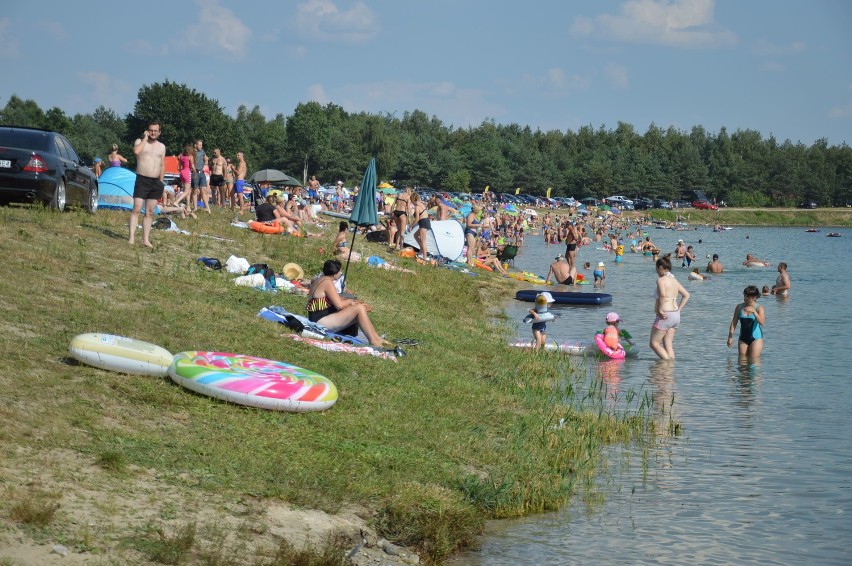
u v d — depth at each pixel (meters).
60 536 5.51
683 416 12.48
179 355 9.38
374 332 13.41
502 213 83.38
